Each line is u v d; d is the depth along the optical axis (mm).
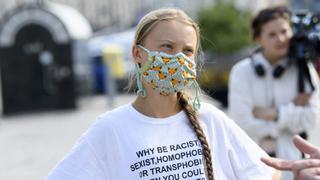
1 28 25734
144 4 58844
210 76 23141
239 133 4352
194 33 4148
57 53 26047
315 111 6801
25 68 25969
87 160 4117
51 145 17984
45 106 26250
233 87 6977
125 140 4098
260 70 6840
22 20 25734
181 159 4074
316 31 6844
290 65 6852
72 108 26219
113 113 4215
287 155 6789
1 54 25844
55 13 25766
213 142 4250
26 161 15758
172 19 4090
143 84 4176
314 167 3846
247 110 6844
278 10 6766
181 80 4062
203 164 4098
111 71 27312
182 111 4219
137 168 4039
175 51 4066
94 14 69688
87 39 28875
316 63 6891
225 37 28781
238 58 26828
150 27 4090
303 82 6789
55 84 26188
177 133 4137
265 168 4281
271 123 6809
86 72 28375
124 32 37781
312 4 21344
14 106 25984
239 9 31703
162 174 4027
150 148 4059
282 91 6863
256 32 6973
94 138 4148
